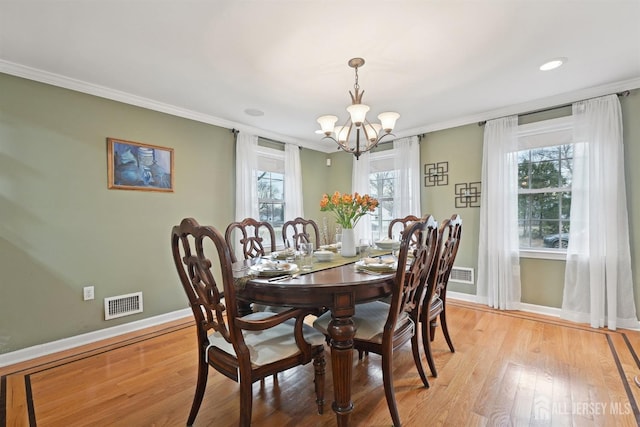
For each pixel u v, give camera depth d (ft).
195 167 11.37
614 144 9.08
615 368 6.91
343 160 16.80
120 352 8.13
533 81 8.91
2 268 7.50
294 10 5.76
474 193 12.12
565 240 10.50
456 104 10.71
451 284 12.77
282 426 5.27
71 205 8.54
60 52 7.13
